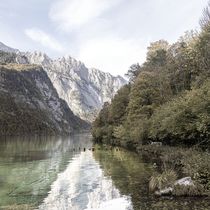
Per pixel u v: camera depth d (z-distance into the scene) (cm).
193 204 2261
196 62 6425
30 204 2531
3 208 2397
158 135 5831
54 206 2461
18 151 7788
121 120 9569
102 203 2505
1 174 4103
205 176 2617
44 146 10025
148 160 5000
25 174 4097
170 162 4197
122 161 5125
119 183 3247
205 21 6819
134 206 2312
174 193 2539
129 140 7744
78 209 2361
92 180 3544
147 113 7225
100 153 6969
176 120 4572
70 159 5909
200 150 4175
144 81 7662
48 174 4078
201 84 5231
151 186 2773
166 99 6931
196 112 4194
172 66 7481
